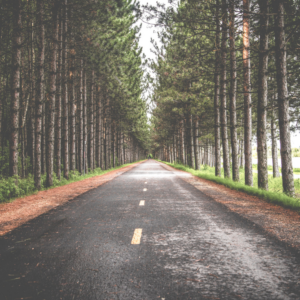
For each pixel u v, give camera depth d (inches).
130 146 3243.1
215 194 508.4
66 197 484.1
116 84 1192.8
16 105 525.3
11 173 524.1
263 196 451.8
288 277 151.1
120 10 710.5
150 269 164.2
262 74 532.4
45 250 201.3
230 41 698.2
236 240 220.2
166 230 254.5
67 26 799.7
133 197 478.9
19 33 521.3
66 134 864.3
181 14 526.0
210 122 1364.4
